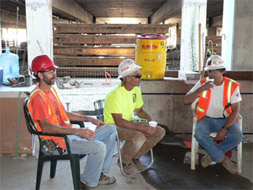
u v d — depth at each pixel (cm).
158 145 405
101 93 743
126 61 291
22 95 345
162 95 408
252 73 407
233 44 540
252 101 410
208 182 296
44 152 258
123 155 304
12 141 354
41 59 247
